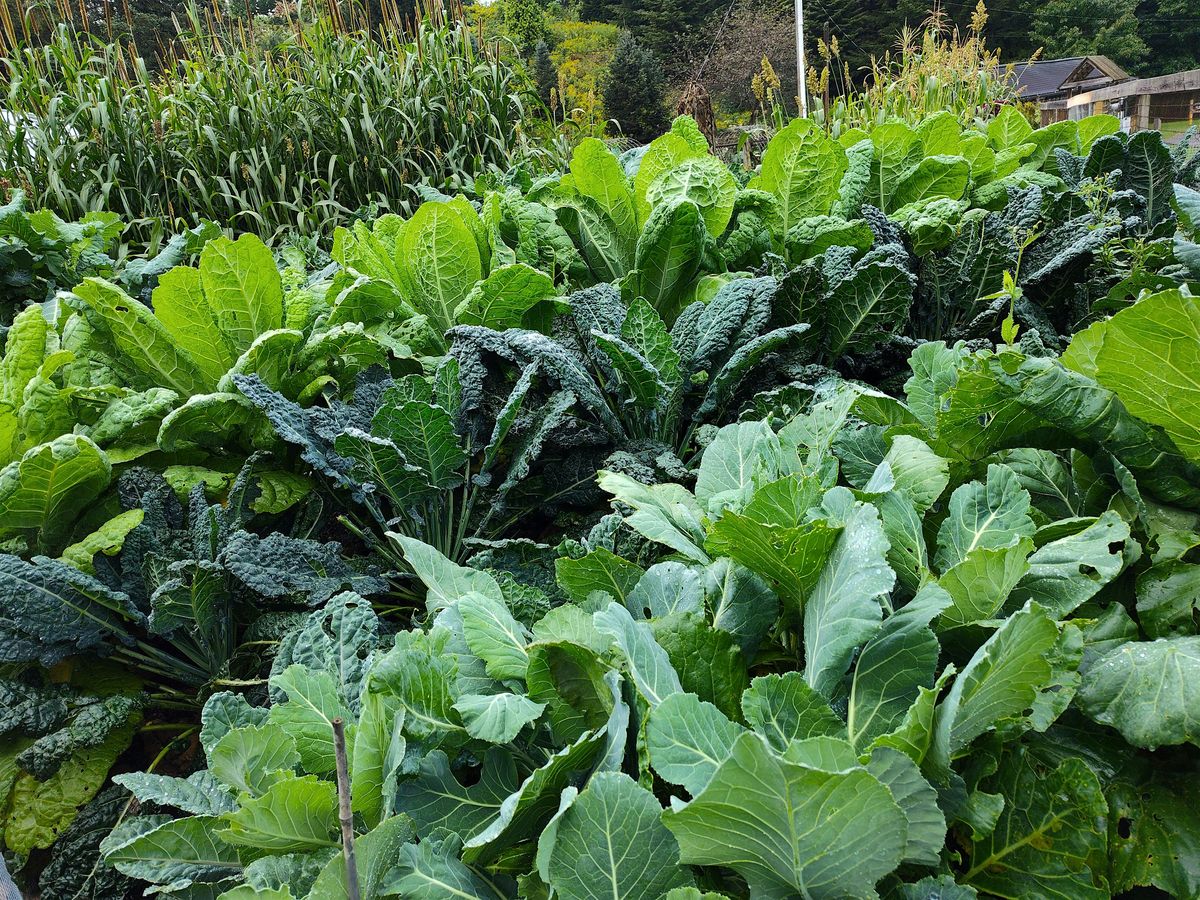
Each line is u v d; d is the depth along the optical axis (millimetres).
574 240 3217
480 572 1646
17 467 2018
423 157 6410
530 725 1335
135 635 2123
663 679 1164
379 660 1258
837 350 2707
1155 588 1258
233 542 1885
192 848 1289
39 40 6812
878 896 981
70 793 1850
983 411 1506
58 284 3803
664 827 1000
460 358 2387
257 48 6719
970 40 6789
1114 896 1168
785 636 1461
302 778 1125
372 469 2078
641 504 1576
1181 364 1228
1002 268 3025
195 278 2383
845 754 861
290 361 2492
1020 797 1104
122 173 5988
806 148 3209
